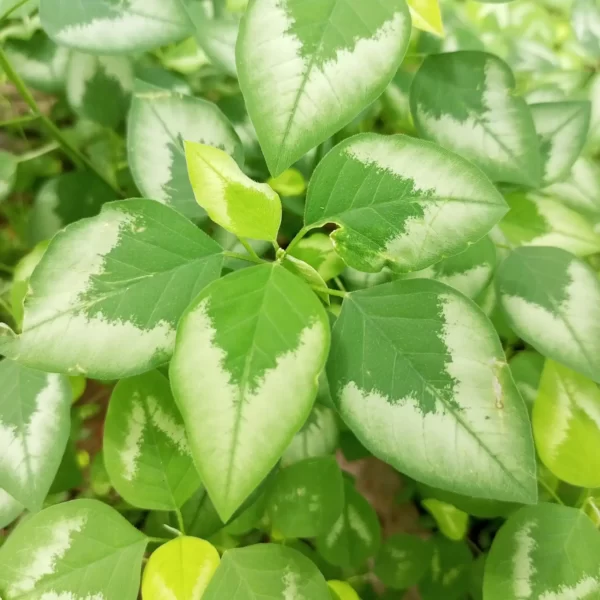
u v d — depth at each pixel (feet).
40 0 0.63
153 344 0.50
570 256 0.72
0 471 0.60
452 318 0.51
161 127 0.65
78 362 0.49
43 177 1.05
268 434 0.43
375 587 0.92
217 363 0.45
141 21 0.62
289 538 0.76
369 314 0.53
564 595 0.61
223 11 0.88
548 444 0.67
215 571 0.58
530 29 1.13
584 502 0.67
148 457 0.62
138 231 0.52
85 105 0.93
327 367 0.53
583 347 0.67
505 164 0.69
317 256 0.66
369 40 0.51
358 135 0.51
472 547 0.92
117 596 0.56
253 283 0.47
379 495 1.03
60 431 0.63
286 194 0.84
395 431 0.50
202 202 0.49
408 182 0.50
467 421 0.49
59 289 0.50
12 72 0.80
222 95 0.92
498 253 0.80
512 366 0.82
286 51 0.50
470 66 0.71
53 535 0.58
